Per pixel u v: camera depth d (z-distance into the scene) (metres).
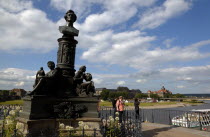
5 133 6.52
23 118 8.38
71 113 9.09
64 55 10.47
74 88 10.09
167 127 15.04
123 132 9.11
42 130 8.16
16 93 103.38
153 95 174.88
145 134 12.05
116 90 180.88
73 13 11.23
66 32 10.57
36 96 8.50
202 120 17.86
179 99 171.62
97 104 9.72
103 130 8.31
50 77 9.12
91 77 10.38
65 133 7.93
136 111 15.76
